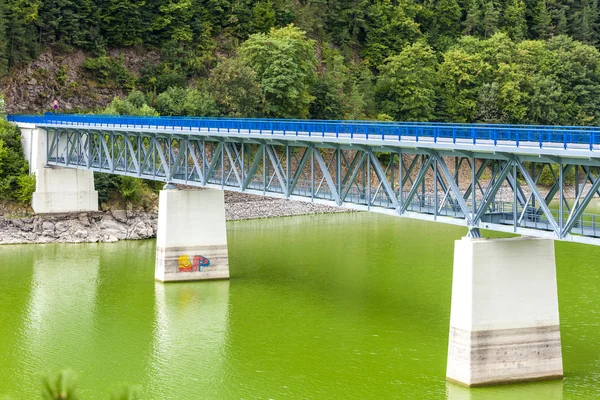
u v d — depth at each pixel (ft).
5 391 176.65
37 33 440.45
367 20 554.87
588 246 320.29
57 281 271.69
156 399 171.83
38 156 357.61
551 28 643.45
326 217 414.41
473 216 178.29
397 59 508.53
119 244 341.00
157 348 203.92
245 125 248.32
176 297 251.19
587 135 164.66
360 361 189.26
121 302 246.06
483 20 611.47
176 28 469.16
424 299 238.89
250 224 389.19
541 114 531.50
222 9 487.20
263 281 268.00
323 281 264.93
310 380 179.42
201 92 435.12
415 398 167.22
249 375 184.24
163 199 271.69
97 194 360.89
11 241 337.11
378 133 207.10
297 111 456.04
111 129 306.55
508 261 172.65
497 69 540.11
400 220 401.70
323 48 523.70
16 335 214.90
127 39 461.78
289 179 235.20
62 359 197.16
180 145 285.84
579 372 178.09
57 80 436.76
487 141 181.16
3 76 419.95
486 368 171.53
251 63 447.01
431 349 195.62
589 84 563.07
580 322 212.43
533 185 168.45
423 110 510.99
